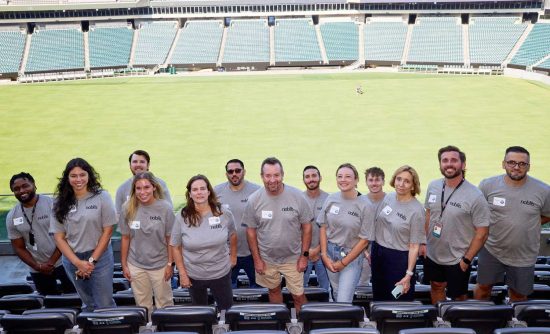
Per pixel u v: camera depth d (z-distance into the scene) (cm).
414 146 3095
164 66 6662
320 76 5809
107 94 4875
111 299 777
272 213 739
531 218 736
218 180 2539
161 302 768
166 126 3675
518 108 4016
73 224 717
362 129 3512
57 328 544
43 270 831
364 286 890
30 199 802
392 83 5169
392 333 551
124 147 3180
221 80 5619
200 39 6981
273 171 709
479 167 2669
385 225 748
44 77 6112
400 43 6862
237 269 950
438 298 787
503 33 6612
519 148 714
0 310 635
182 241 706
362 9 6888
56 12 6712
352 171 736
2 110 4262
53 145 3253
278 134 3419
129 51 6825
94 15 6844
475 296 820
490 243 769
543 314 550
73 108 4297
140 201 717
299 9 6888
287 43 6981
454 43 6669
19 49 6531
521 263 755
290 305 825
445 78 5469
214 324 573
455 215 733
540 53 5997
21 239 830
